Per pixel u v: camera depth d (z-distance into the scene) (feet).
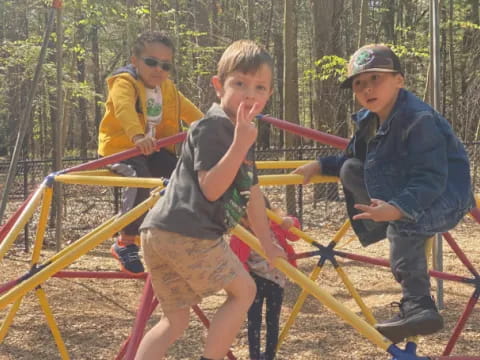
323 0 48.03
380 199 9.39
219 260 8.07
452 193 9.15
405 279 9.11
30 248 29.48
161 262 8.41
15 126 65.41
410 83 63.98
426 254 9.32
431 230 8.89
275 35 77.51
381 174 9.41
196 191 7.82
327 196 36.01
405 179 9.20
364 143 10.62
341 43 50.24
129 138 13.99
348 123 51.55
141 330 9.91
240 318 8.23
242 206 8.41
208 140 7.65
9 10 60.34
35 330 17.13
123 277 14.14
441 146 9.00
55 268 10.87
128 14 44.70
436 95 17.71
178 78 46.09
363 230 10.89
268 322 13.92
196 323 17.53
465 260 14.11
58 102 22.79
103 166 13.97
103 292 21.62
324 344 15.79
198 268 7.98
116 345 16.07
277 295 13.78
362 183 10.52
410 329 8.89
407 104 9.41
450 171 9.36
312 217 35.32
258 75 7.84
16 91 60.34
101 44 67.10
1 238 13.93
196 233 7.81
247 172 8.41
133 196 13.58
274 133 95.25
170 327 8.62
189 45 48.57
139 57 14.17
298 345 15.75
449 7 69.00
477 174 33.37
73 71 45.03
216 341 8.10
